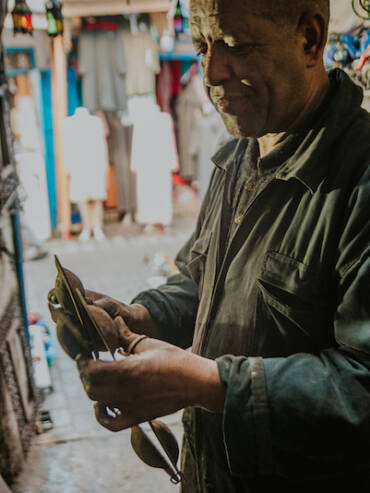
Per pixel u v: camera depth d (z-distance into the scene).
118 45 7.19
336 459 0.87
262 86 0.91
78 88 7.53
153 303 1.25
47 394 3.87
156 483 2.98
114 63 7.25
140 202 7.41
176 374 0.89
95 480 3.01
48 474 3.05
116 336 0.96
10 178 3.04
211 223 1.21
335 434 0.85
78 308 0.93
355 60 1.78
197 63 7.65
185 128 8.00
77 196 7.11
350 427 0.84
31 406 3.38
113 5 6.59
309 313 0.95
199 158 7.70
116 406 0.91
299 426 0.86
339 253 0.90
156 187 7.32
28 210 7.05
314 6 0.88
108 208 8.08
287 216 0.99
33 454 3.21
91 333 0.95
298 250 0.95
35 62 6.80
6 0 2.90
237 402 0.88
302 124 0.99
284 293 0.96
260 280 0.98
